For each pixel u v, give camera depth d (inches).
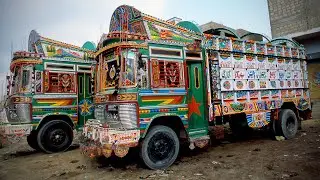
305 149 270.5
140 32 248.4
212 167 225.8
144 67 227.0
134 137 212.8
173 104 241.0
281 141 330.0
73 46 402.6
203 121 269.0
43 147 330.3
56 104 348.2
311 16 598.9
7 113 332.2
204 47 273.9
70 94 360.8
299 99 376.2
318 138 328.8
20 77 330.3
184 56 255.0
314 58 603.8
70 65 366.9
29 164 280.4
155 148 227.1
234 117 330.6
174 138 239.0
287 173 196.5
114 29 277.9
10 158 322.3
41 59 344.5
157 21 254.4
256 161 237.1
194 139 251.8
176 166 235.9
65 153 330.0
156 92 230.4
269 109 330.0
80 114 370.3
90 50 417.1
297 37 609.3
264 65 332.5
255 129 424.8
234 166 225.3
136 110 216.5
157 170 223.8
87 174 227.0
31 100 329.1
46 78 344.8
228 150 293.9
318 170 199.8
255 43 324.8
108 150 203.2
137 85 219.3
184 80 251.8
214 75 277.0
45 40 379.6
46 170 250.4
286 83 359.3
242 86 302.4
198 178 197.8
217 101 276.4
